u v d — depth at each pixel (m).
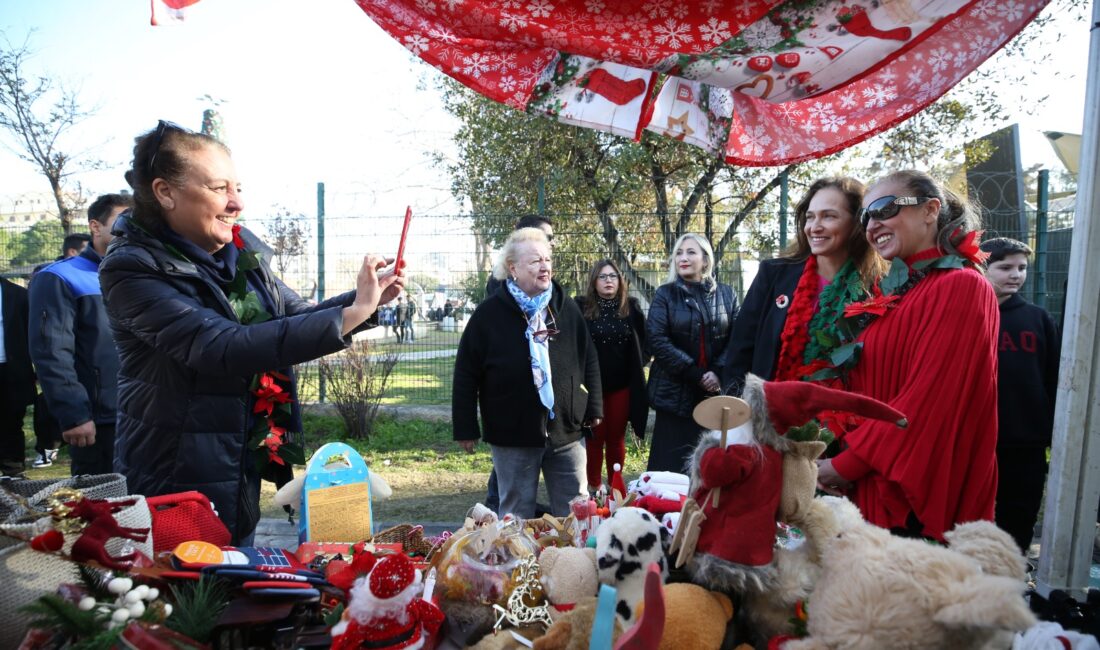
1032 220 7.40
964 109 8.80
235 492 1.90
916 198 1.92
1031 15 2.04
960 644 1.11
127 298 1.72
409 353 8.05
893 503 1.76
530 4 1.84
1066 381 2.22
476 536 1.51
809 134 2.31
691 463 1.40
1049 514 2.27
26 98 12.63
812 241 2.33
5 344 4.51
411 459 6.71
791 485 1.29
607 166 9.32
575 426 3.69
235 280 2.01
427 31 1.87
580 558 1.46
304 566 1.66
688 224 7.86
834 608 1.17
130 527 1.46
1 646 1.25
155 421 1.86
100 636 1.12
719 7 1.89
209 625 1.26
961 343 1.75
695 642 1.19
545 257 3.59
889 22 1.89
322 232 7.43
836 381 2.05
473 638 1.37
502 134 9.48
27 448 7.11
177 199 1.81
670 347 4.14
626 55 1.83
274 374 2.02
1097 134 2.14
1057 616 1.66
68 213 12.80
